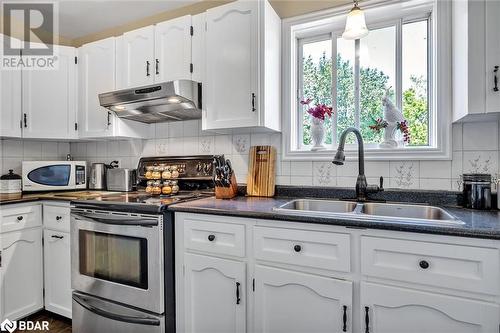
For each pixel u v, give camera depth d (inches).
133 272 59.9
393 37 70.3
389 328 42.1
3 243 71.4
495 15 45.6
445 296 39.0
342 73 74.8
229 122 68.0
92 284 65.1
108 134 85.8
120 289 61.2
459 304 38.3
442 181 60.6
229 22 68.3
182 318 57.7
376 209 60.2
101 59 87.2
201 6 83.9
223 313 53.9
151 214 58.2
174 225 59.2
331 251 45.6
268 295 50.0
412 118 68.2
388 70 70.7
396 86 69.6
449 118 59.5
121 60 84.0
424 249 40.2
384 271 42.3
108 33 98.8
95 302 64.6
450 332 38.8
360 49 72.7
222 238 53.9
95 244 65.5
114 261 62.7
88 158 105.7
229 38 68.2
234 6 67.8
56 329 74.3
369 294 43.1
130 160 97.7
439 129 60.4
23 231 75.2
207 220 55.2
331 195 68.6
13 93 83.6
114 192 87.8
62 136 90.3
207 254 55.3
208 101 70.7
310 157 72.4
